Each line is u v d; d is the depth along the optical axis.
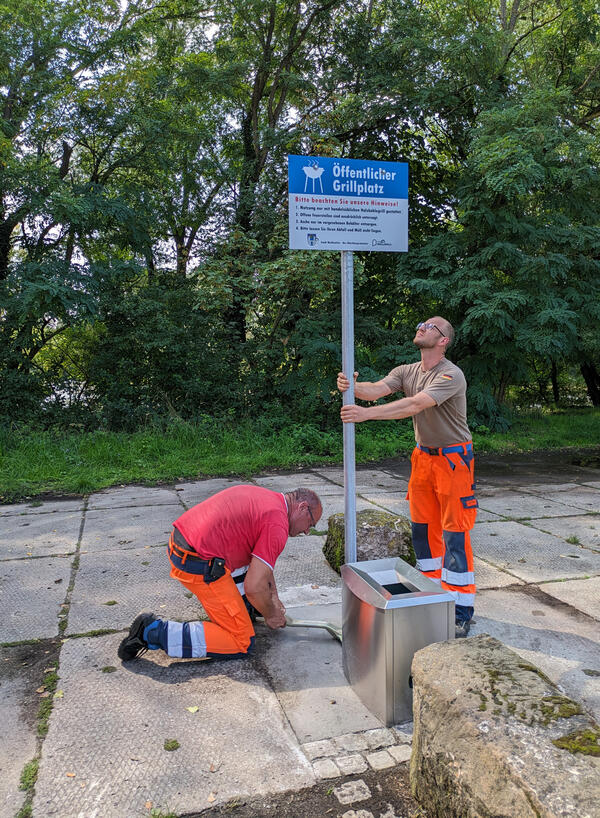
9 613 3.63
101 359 11.54
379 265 13.02
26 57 11.05
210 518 2.90
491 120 10.60
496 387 13.45
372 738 2.43
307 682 2.85
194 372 11.56
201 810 2.05
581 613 3.63
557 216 11.65
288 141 11.79
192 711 2.61
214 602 2.96
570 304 11.57
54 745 2.38
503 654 2.15
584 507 6.51
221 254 10.78
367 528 4.21
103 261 10.88
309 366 10.98
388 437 10.94
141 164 12.02
